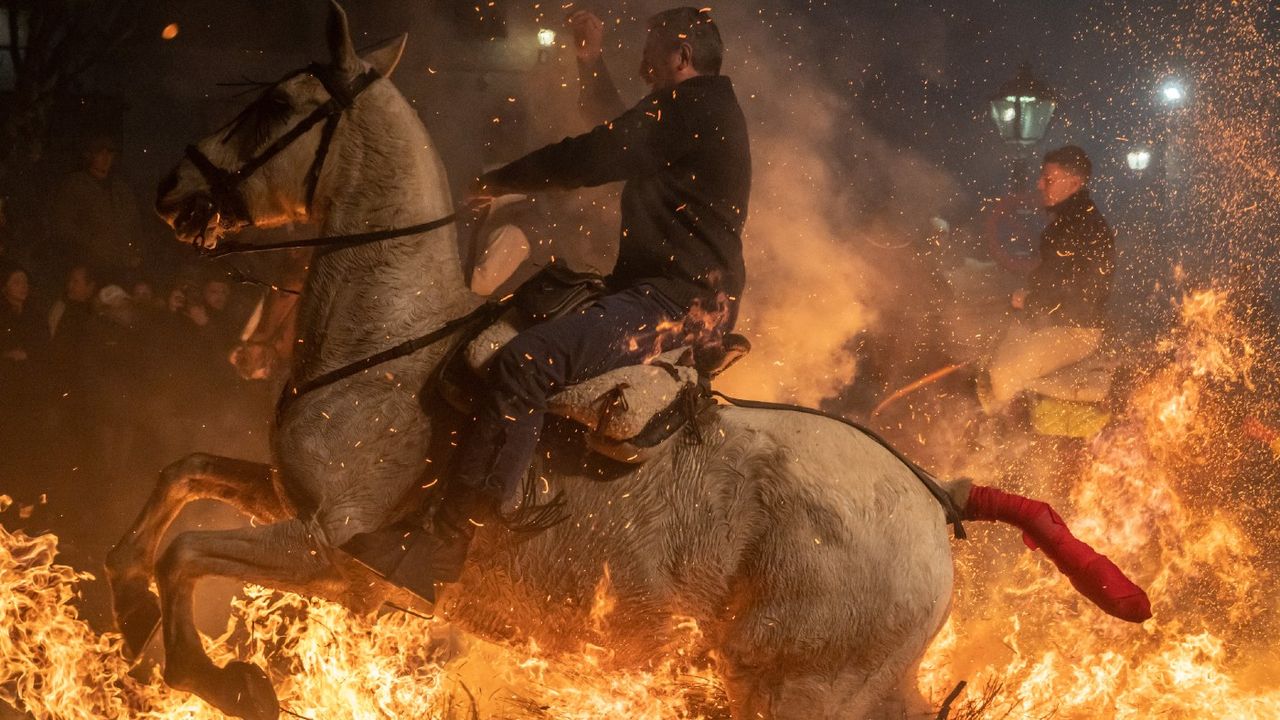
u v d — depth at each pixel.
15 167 13.23
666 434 3.66
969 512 3.88
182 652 3.70
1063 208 7.10
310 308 3.85
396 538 3.63
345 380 3.76
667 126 3.97
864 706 3.70
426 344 3.79
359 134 3.84
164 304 8.11
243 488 4.07
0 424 7.40
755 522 3.65
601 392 3.62
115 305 7.95
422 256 3.85
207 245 3.90
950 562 3.74
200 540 3.70
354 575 3.75
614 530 3.66
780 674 3.69
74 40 14.49
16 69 13.94
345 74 3.84
